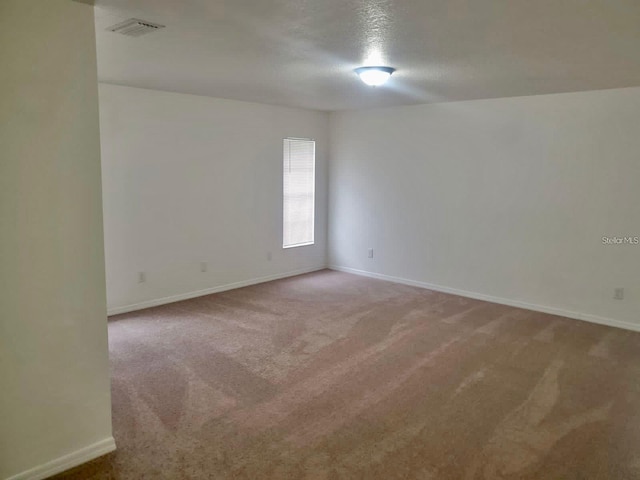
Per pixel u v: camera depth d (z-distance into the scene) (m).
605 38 2.60
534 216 4.95
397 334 4.26
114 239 4.65
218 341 4.04
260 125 5.79
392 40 2.67
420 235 5.87
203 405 2.96
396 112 5.89
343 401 3.04
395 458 2.45
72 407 2.34
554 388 3.25
